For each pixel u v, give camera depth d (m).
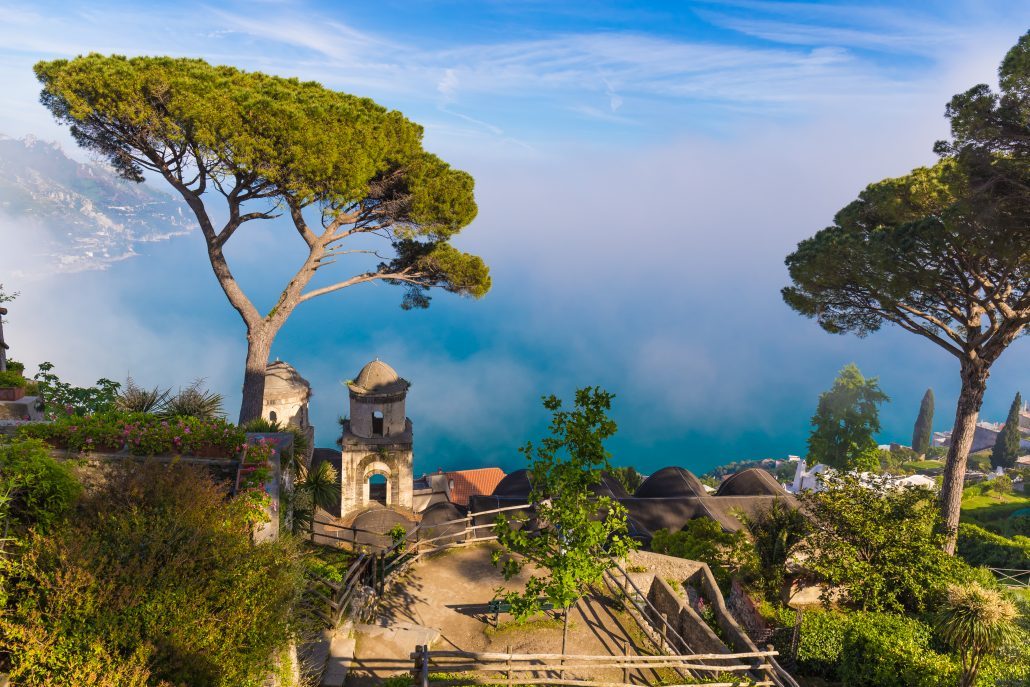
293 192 22.47
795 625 17.02
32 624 7.12
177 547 8.95
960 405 26.53
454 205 26.80
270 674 9.74
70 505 9.20
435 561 17.89
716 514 33.00
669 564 18.25
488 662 12.85
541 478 11.88
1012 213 19.25
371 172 22.77
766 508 32.66
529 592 11.77
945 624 14.80
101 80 19.12
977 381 25.86
